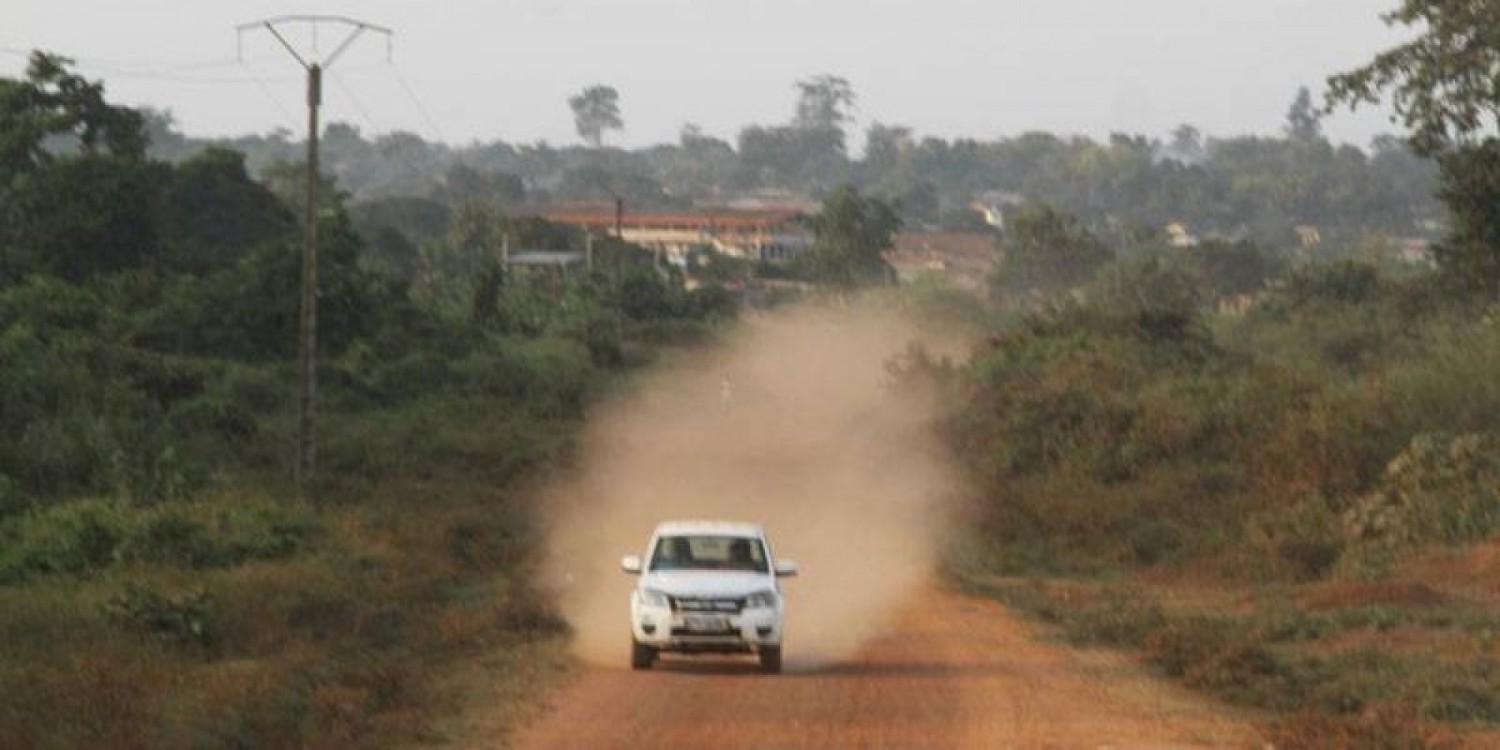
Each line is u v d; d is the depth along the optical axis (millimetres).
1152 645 81812
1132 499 139250
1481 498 116250
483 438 183000
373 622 82938
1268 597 103750
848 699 68188
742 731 60438
